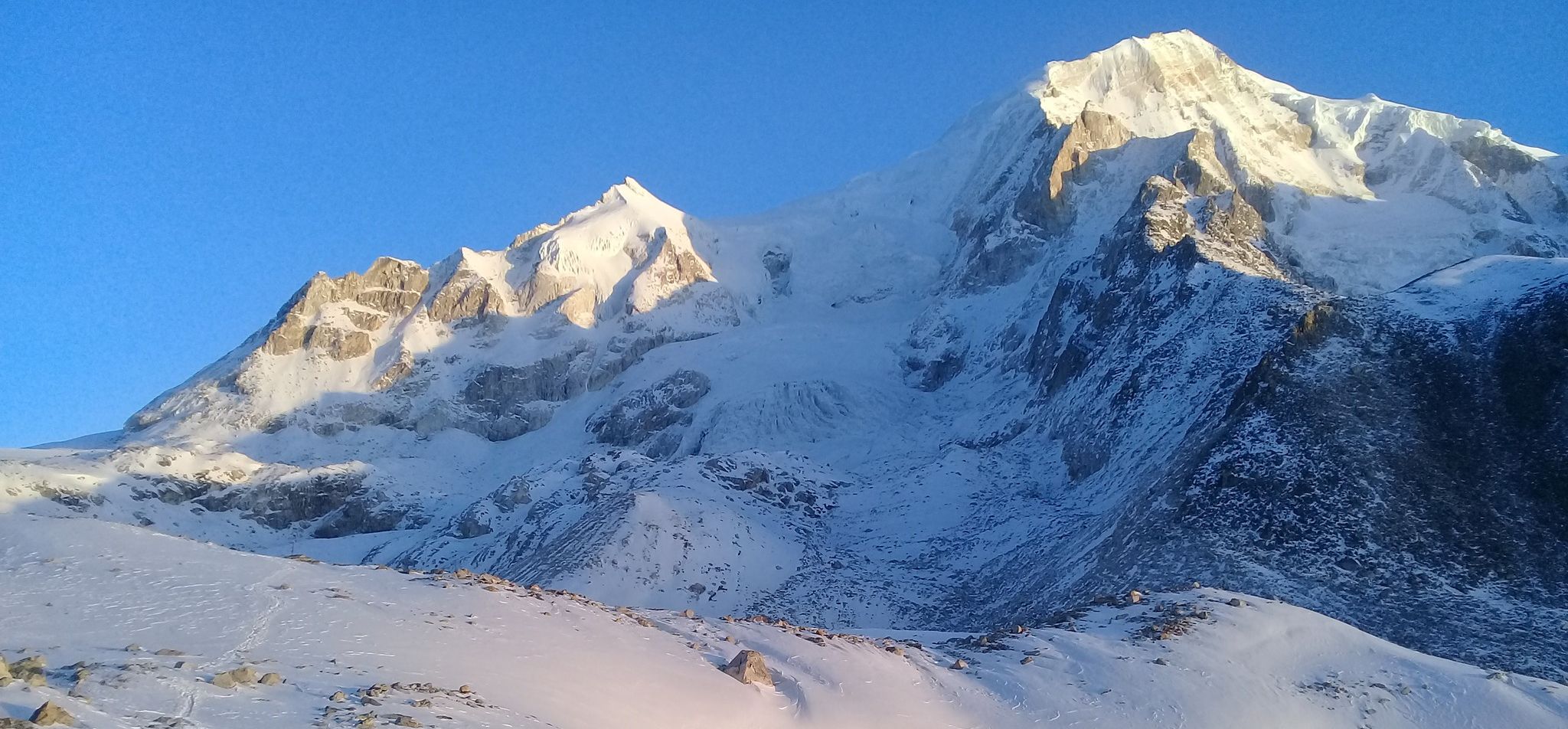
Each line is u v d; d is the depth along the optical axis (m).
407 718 17.89
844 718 23.72
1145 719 26.31
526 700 20.39
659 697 22.38
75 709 15.92
